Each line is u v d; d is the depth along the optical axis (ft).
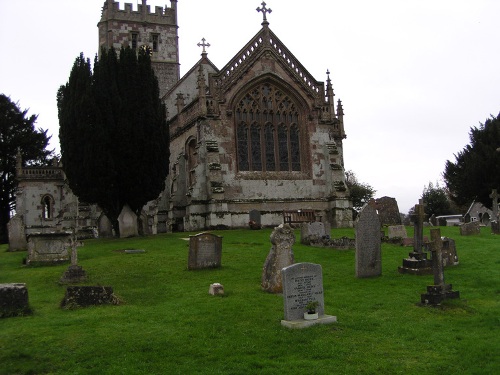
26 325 40.55
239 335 37.96
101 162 102.27
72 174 105.60
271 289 52.85
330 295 51.37
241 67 130.62
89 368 31.78
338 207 129.90
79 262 74.90
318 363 32.19
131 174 105.70
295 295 40.96
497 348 34.12
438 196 240.12
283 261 53.67
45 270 69.67
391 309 45.60
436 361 32.45
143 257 76.59
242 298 50.21
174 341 36.47
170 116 168.04
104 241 100.63
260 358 33.24
